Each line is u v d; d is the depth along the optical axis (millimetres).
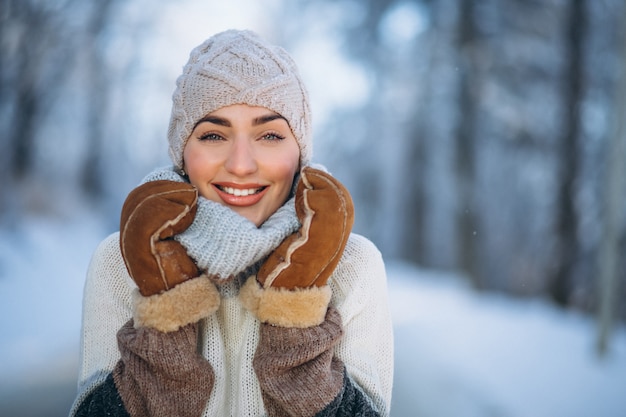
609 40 12719
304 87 1844
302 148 1842
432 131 20016
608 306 7246
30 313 9312
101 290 1826
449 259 24359
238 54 1730
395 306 11211
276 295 1572
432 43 17953
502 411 5094
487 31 15695
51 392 5312
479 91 15922
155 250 1557
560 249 12062
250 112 1713
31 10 18453
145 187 1623
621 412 5281
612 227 7523
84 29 19656
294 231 1636
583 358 6957
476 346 7375
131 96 22828
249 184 1726
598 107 12852
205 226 1610
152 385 1558
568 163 12234
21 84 18609
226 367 1726
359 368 1738
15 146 18328
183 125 1772
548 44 14789
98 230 18453
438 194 21500
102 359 1762
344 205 1615
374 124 23219
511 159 17781
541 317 9734
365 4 19828
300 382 1563
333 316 1653
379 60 20578
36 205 17031
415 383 5719
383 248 25953
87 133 22141
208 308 1587
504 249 20375
